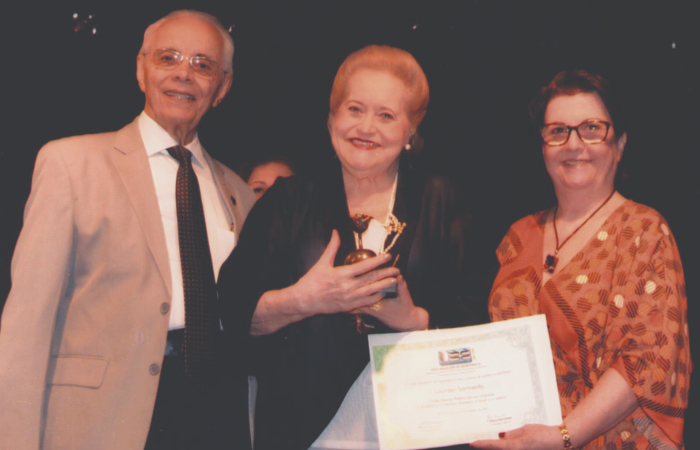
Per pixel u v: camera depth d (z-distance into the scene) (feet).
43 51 11.62
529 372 5.83
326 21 12.60
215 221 7.41
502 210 11.41
